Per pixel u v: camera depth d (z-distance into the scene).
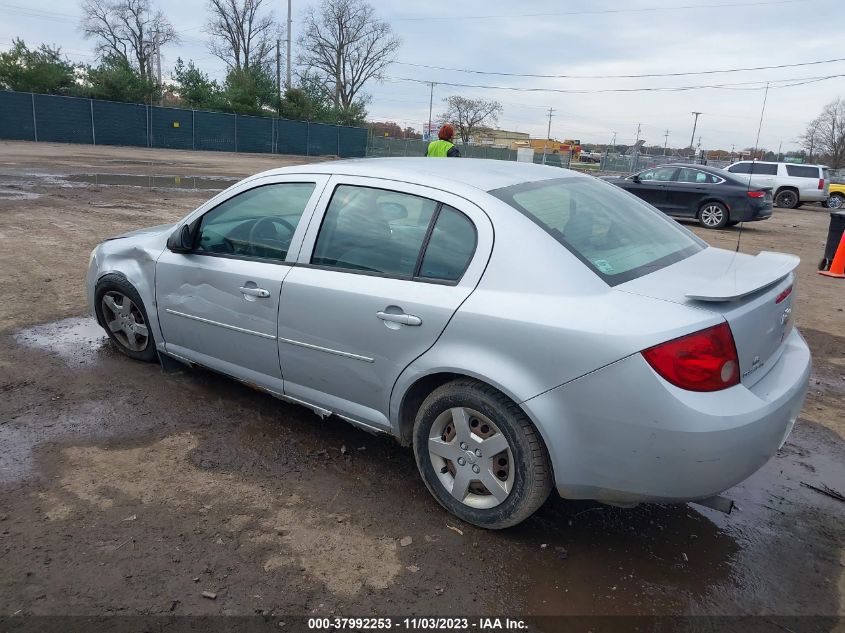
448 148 10.64
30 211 11.36
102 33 65.38
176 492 3.28
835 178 29.59
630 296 2.69
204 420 4.05
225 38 68.81
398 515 3.20
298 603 2.59
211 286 3.91
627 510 3.36
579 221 3.16
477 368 2.83
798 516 3.39
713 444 2.50
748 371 2.76
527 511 2.91
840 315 7.74
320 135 49.03
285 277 3.53
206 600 2.57
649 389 2.51
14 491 3.21
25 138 37.12
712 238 14.21
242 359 3.89
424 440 3.18
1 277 6.98
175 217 11.80
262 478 3.46
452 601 2.64
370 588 2.69
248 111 51.25
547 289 2.76
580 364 2.61
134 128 40.91
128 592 2.59
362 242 3.33
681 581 2.83
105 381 4.51
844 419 4.65
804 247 13.66
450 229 3.08
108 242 4.83
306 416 4.18
